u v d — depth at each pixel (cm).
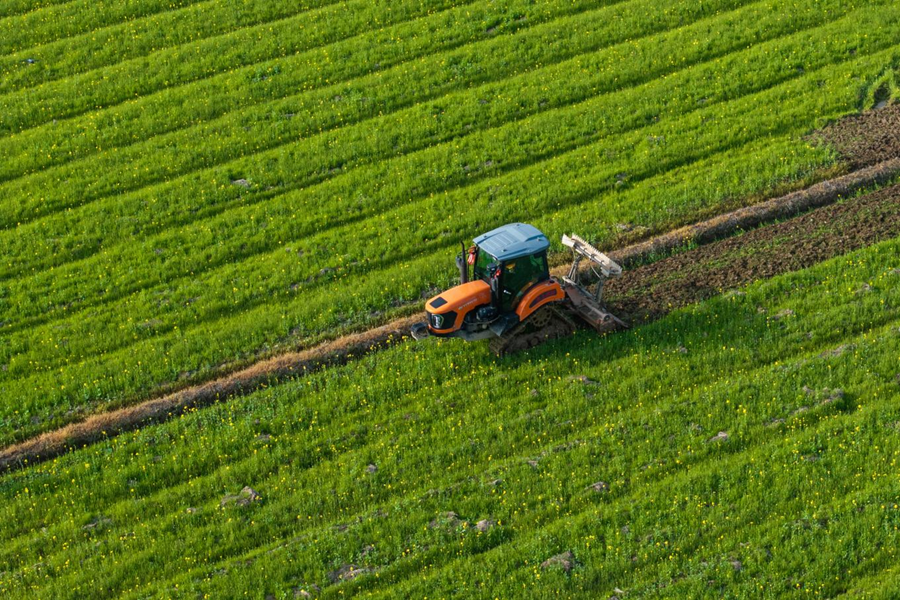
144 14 15175
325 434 8419
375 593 6975
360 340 9456
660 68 13150
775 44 13238
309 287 10419
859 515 7131
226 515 7744
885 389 8188
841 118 11956
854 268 9525
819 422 7962
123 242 11256
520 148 12025
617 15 14125
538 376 8700
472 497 7619
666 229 10656
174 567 7369
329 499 7775
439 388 8750
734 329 8944
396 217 11200
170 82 13788
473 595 6888
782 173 11106
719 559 6931
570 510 7481
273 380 9150
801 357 8594
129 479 8231
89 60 14288
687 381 8475
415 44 13938
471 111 12688
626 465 7762
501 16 14262
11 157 12662
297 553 7312
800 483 7412
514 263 8625
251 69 13775
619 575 6925
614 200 11081
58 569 7406
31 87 13925
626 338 8994
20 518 7931
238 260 10900
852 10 13738
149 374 9388
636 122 12281
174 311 10206
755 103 12319
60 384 9362
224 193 11806
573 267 9388
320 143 12456
